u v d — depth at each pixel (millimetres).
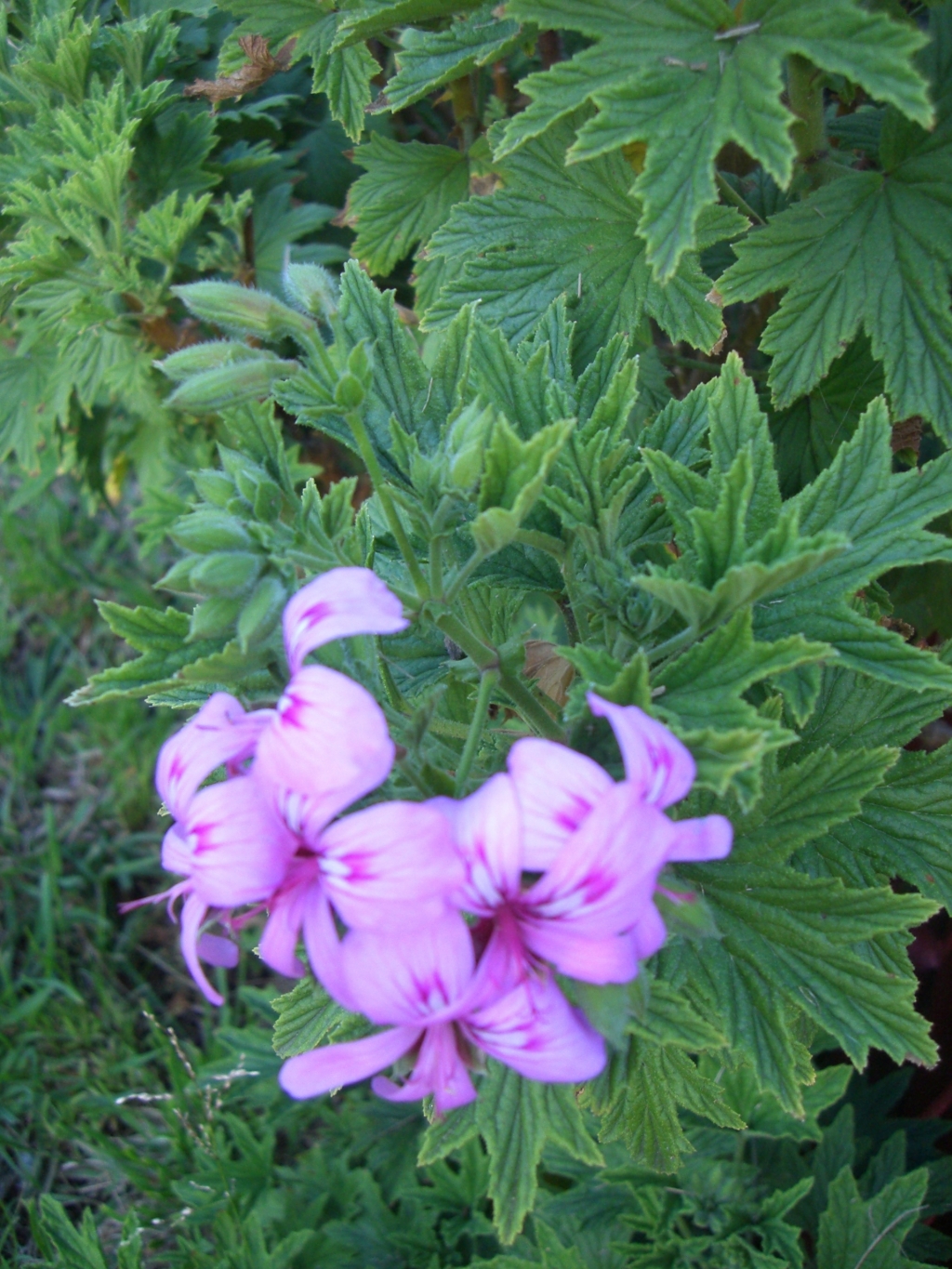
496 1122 166
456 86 273
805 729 199
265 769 132
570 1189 298
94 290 295
